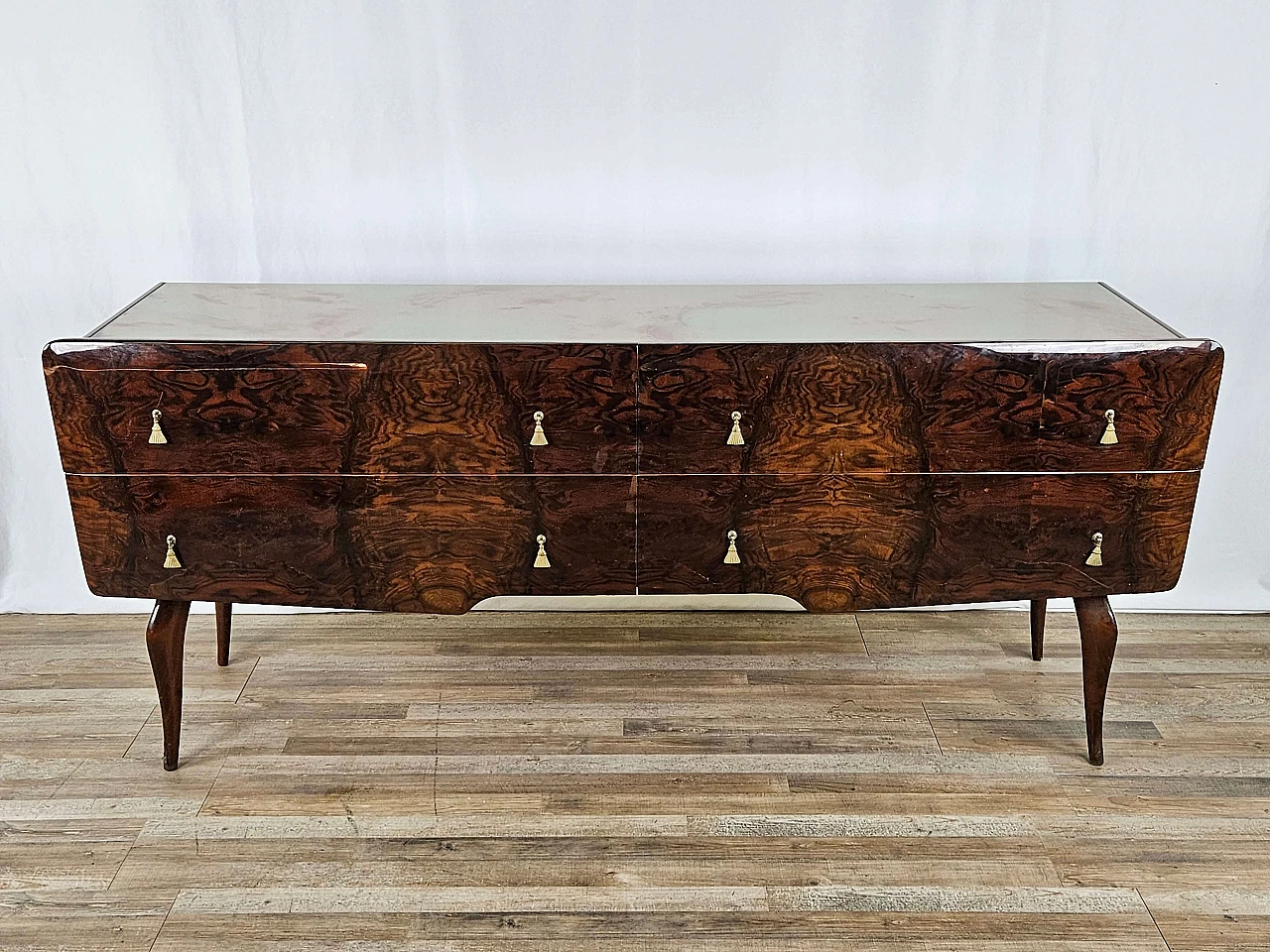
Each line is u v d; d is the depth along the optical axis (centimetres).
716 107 237
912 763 212
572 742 219
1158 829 195
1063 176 241
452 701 232
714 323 203
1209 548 264
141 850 190
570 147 240
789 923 175
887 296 226
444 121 238
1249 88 233
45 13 229
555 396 191
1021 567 202
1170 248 246
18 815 198
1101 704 208
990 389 191
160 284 234
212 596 204
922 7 229
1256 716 227
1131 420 192
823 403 192
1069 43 232
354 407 192
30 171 239
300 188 242
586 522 200
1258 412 254
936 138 239
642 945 171
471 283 249
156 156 239
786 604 267
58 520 262
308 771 210
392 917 177
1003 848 191
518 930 174
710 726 224
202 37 231
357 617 265
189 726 223
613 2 229
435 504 198
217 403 191
